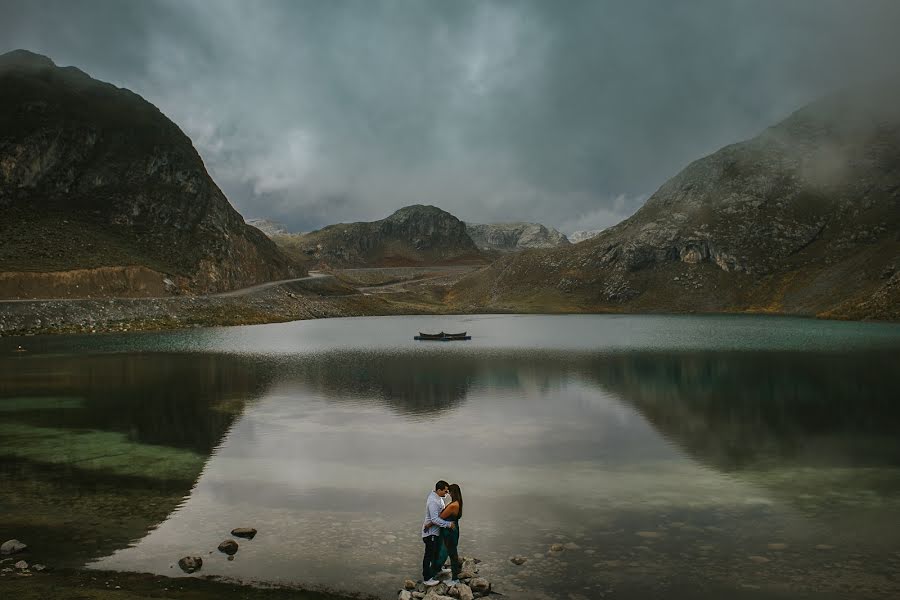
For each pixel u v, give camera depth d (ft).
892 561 43.09
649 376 156.35
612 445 83.20
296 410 111.86
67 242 411.75
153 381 149.79
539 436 89.45
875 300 420.77
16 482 65.51
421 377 159.02
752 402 116.06
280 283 592.19
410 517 54.24
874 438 85.20
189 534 49.47
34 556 44.55
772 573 41.19
